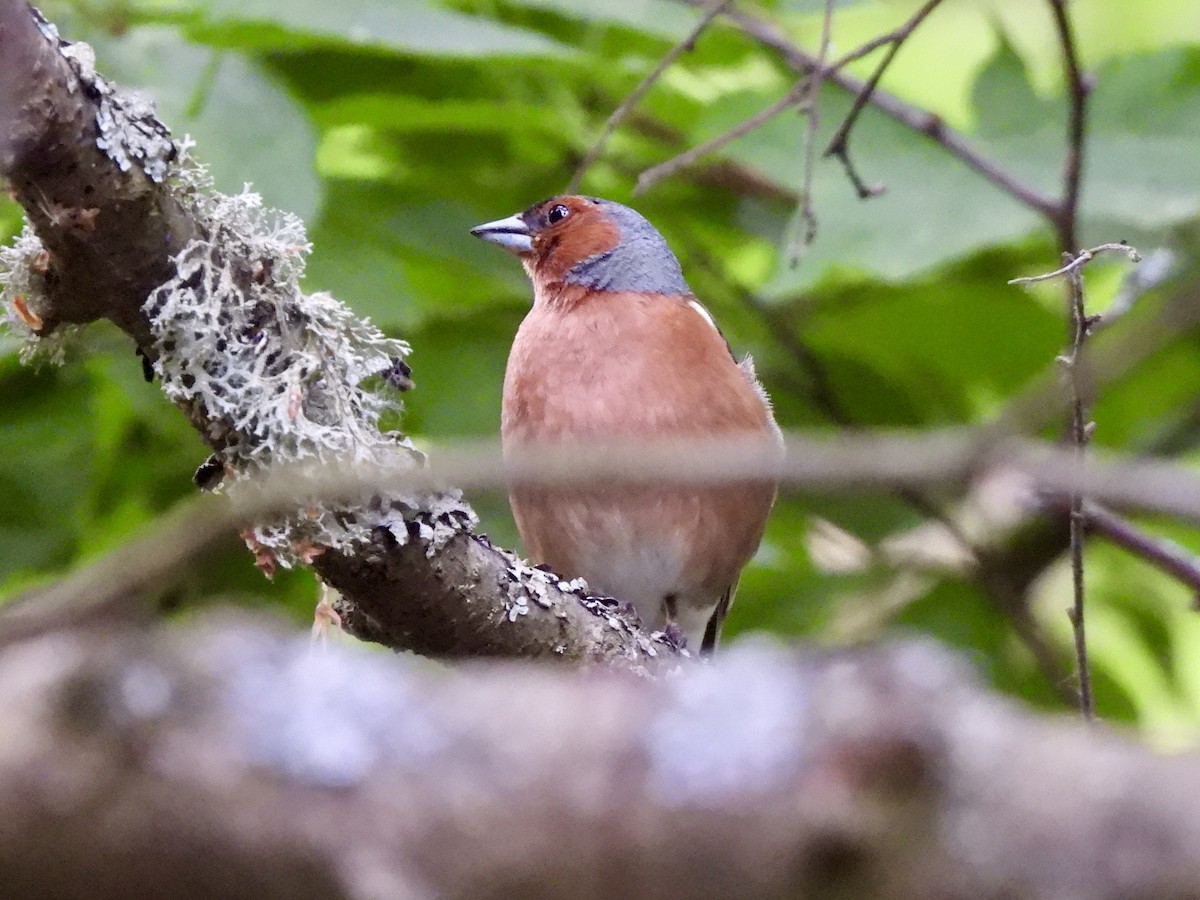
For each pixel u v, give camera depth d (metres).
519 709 2.68
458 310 11.49
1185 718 12.81
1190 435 12.29
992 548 12.16
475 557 6.89
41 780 2.54
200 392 6.35
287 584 11.14
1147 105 11.27
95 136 5.90
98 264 6.18
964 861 2.46
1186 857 2.37
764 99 11.16
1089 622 12.90
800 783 2.53
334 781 2.62
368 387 7.68
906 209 10.63
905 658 2.61
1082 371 6.66
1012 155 11.17
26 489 10.48
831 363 12.42
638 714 2.64
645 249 10.62
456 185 11.79
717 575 10.45
